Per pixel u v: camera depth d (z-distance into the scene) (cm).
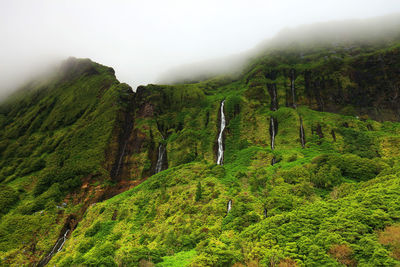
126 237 5406
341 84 12838
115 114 13138
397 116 10550
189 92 16050
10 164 11900
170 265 3034
